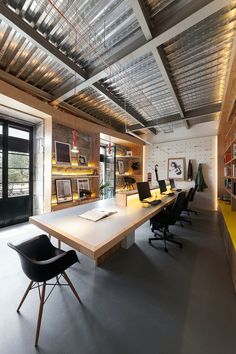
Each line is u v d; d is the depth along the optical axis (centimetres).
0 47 226
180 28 184
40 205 396
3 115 342
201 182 554
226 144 469
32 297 168
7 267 216
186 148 607
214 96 375
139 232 353
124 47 223
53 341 125
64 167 409
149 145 686
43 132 380
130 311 153
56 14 183
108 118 522
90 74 271
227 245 252
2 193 362
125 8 178
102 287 184
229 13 183
